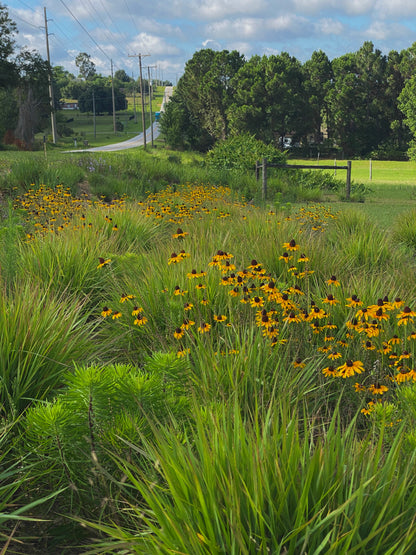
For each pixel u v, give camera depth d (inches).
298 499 71.8
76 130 5565.9
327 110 3671.3
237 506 66.9
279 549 64.1
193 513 72.1
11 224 255.6
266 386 126.3
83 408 96.1
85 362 141.9
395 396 132.6
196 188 677.3
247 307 178.7
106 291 224.1
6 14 2166.6
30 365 128.8
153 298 187.5
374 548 67.5
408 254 352.2
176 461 80.4
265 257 249.9
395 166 2632.9
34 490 103.0
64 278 221.6
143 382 101.3
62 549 90.3
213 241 276.7
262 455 76.2
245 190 807.1
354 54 3595.0
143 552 70.6
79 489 97.3
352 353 157.4
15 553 88.0
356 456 83.5
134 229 333.1
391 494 71.4
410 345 157.3
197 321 167.3
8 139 2452.0
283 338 161.2
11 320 137.2
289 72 3447.3
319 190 926.4
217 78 3619.6
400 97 2923.2
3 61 2212.1
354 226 392.2
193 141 3538.4
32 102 2492.6
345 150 3592.5
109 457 97.5
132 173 821.9
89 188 672.4
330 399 141.3
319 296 193.3
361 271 264.1
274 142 3523.6
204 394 117.2
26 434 102.4
